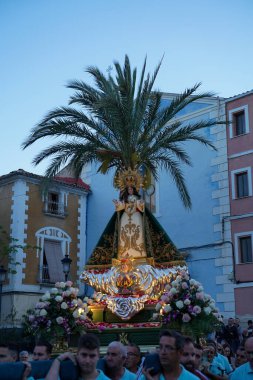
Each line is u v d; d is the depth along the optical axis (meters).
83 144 14.87
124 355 5.47
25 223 24.62
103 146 14.85
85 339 4.67
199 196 23.78
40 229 25.25
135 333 11.84
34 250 24.70
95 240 27.08
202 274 22.98
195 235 23.53
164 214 24.70
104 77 14.93
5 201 25.30
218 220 22.94
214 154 23.67
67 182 27.02
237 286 21.69
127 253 13.38
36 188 25.44
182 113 25.03
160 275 12.82
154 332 11.66
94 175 28.08
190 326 10.82
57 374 4.54
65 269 19.19
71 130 14.86
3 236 24.62
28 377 4.89
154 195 25.23
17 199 24.69
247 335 16.41
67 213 26.59
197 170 24.06
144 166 15.05
